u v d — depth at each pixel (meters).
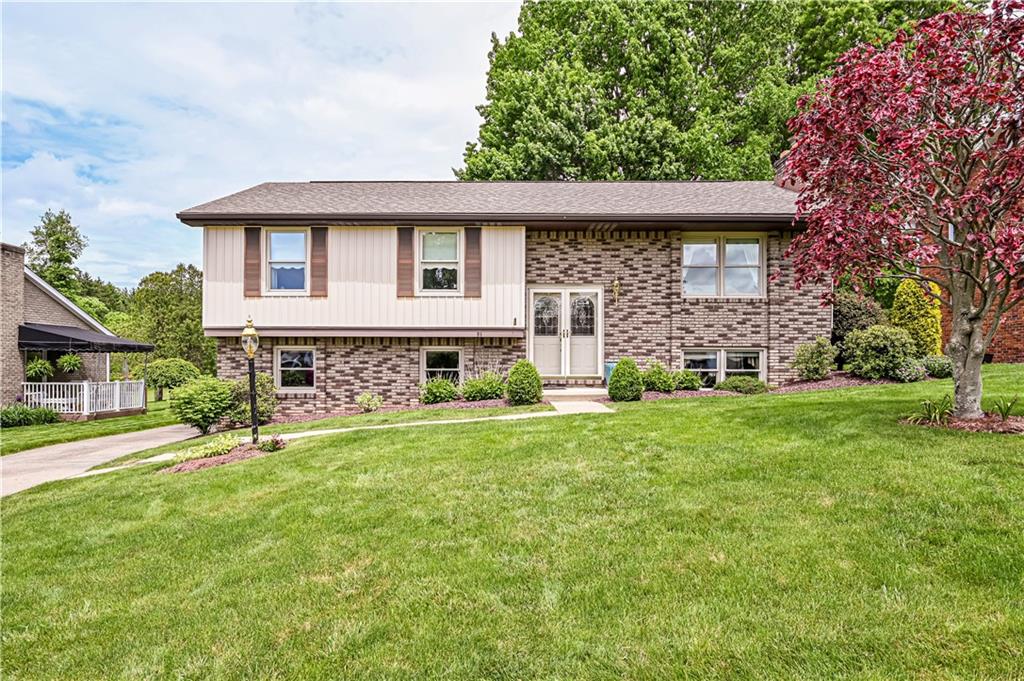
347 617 3.33
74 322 20.36
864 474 4.69
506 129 24.09
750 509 4.27
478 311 12.83
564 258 13.27
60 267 35.56
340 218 12.39
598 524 4.27
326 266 12.78
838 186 5.93
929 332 12.96
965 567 3.27
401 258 12.81
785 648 2.71
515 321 12.83
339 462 6.62
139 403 19.39
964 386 6.18
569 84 23.23
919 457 4.96
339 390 13.05
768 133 23.31
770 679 2.52
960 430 5.69
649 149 22.33
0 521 5.64
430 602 3.41
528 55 24.67
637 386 11.09
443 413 10.51
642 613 3.11
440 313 12.83
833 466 4.96
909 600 3.01
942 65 5.19
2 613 3.70
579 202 13.47
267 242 12.79
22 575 4.25
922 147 5.43
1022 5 4.76
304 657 2.98
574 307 13.32
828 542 3.68
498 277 12.83
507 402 11.28
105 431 13.87
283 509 5.17
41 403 16.97
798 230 12.91
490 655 2.87
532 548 3.98
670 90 23.56
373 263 12.82
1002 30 4.88
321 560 4.09
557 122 22.39
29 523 5.39
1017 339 13.22
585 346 13.32
